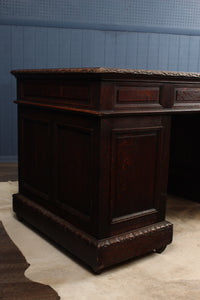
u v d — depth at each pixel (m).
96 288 1.77
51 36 4.47
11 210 2.86
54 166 2.21
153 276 1.91
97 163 1.83
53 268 1.96
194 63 5.02
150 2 4.70
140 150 1.99
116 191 1.92
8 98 4.48
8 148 4.60
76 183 2.02
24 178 2.61
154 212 2.13
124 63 4.79
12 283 1.79
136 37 4.75
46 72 2.10
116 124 1.84
